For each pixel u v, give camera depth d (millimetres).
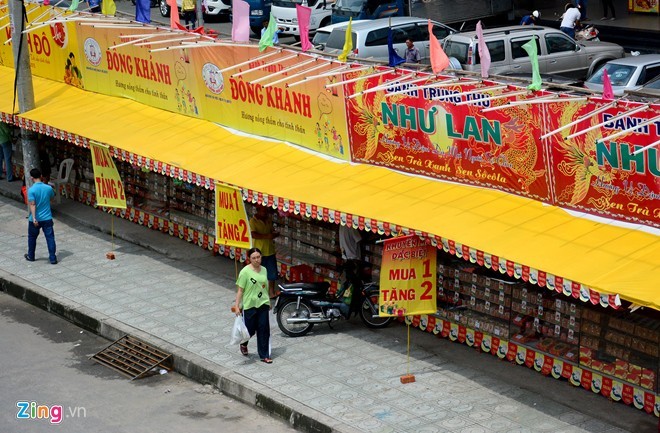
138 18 23609
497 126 16109
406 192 17172
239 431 15430
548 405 15336
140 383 17328
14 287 21625
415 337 18172
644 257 13719
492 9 36469
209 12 43594
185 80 22406
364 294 18438
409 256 15875
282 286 18234
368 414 15172
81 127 23125
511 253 14445
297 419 15328
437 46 16812
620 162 14516
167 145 21359
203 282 21359
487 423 14773
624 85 26750
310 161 19344
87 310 19953
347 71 18219
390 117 17844
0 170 29156
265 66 20000
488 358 17172
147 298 20516
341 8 36594
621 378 15273
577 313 15836
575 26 34250
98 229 25047
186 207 23828
